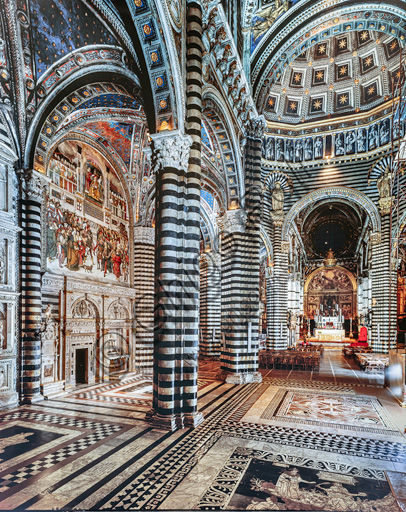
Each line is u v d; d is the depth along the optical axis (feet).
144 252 67.36
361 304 155.12
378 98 89.66
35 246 43.42
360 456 26.63
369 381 58.13
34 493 20.43
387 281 86.74
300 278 159.63
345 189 93.25
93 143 57.41
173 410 32.35
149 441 28.76
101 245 58.54
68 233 51.01
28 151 43.09
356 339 159.02
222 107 49.06
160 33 32.37
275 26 60.59
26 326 42.32
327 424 34.35
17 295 41.91
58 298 48.03
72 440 28.84
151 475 22.84
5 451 26.48
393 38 80.74
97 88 42.29
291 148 98.63
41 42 38.22
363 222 127.13
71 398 43.83
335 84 94.17
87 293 53.21
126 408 38.83
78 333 51.08
